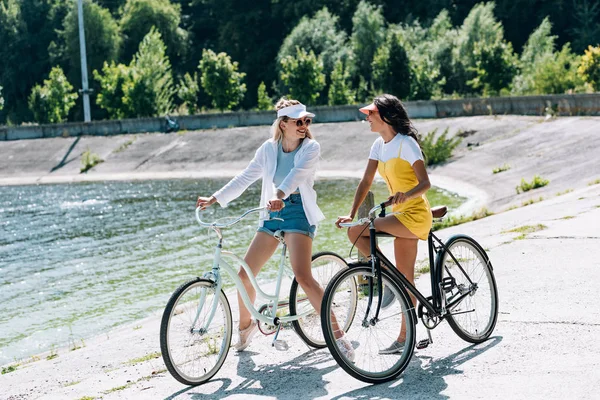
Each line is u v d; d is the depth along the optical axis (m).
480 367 5.45
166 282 17.45
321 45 79.69
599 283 7.59
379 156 5.81
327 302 5.23
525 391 4.89
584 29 81.62
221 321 6.00
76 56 94.81
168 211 32.38
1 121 98.38
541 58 59.69
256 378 5.69
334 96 63.38
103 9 100.06
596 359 5.40
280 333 6.88
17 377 7.59
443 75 71.50
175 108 76.69
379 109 5.68
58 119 76.12
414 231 5.66
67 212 34.28
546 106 41.97
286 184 5.78
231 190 6.14
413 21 82.56
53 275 19.50
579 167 28.16
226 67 68.06
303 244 5.88
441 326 6.58
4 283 18.83
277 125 6.04
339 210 27.81
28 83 102.31
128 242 24.30
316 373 5.68
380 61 59.69
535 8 89.31
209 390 5.51
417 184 5.67
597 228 10.77
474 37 71.62
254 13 97.19
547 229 11.22
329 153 45.84
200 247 22.02
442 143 38.38
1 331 13.89
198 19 106.06
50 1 104.06
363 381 5.30
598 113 39.34
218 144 52.34
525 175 30.45
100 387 5.96
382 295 5.45
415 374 5.44
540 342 5.89
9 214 34.78
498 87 56.31
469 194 29.81
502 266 8.88
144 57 71.56
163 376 6.07
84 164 53.97
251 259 6.04
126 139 57.34
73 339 12.73
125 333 10.37
